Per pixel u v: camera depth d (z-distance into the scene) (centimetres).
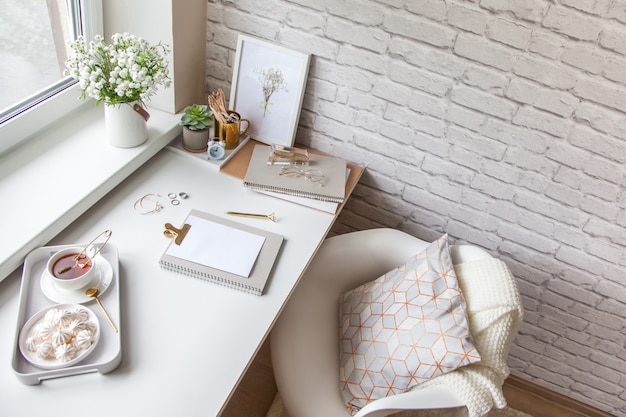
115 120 142
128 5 151
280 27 156
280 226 144
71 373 102
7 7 125
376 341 136
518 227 167
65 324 106
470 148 157
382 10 143
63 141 146
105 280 119
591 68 132
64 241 127
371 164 175
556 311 180
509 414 197
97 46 134
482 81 144
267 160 160
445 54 143
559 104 140
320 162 164
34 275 118
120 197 143
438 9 137
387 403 114
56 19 142
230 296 124
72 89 151
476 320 129
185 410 102
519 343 195
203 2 159
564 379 198
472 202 169
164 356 109
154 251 130
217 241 134
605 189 149
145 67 136
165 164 157
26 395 99
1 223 120
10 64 132
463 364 121
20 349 103
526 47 134
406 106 157
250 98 168
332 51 155
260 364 191
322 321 156
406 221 184
